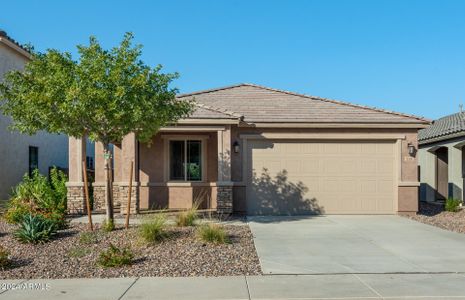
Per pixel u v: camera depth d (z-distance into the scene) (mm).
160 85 11461
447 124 22375
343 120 16078
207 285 7363
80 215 15023
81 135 11898
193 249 9688
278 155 16172
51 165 22031
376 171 16266
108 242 10188
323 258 9227
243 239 10945
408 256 9445
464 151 19656
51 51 10930
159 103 11438
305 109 16828
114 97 10508
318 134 16141
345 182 16203
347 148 16281
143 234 10180
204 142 17297
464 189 18734
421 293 6895
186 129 15492
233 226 13016
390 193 16234
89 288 7238
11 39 17375
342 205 16172
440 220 14922
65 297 6781
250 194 16047
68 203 15383
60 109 10391
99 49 10953
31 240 10102
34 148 20391
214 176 17234
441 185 21547
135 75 10992
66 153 24078
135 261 8867
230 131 15656
